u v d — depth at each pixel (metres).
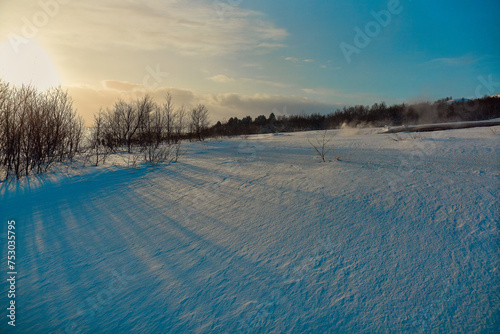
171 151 12.60
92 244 3.36
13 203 5.09
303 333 1.81
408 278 2.20
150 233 3.57
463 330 1.73
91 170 7.99
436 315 1.85
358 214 3.31
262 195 4.49
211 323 1.95
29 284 2.57
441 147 6.98
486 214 2.90
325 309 1.99
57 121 9.09
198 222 3.76
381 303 1.99
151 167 8.35
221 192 4.99
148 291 2.36
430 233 2.73
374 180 4.41
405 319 1.84
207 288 2.33
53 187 6.17
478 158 5.25
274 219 3.52
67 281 2.60
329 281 2.27
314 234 3.02
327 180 4.76
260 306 2.07
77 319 2.09
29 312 2.18
